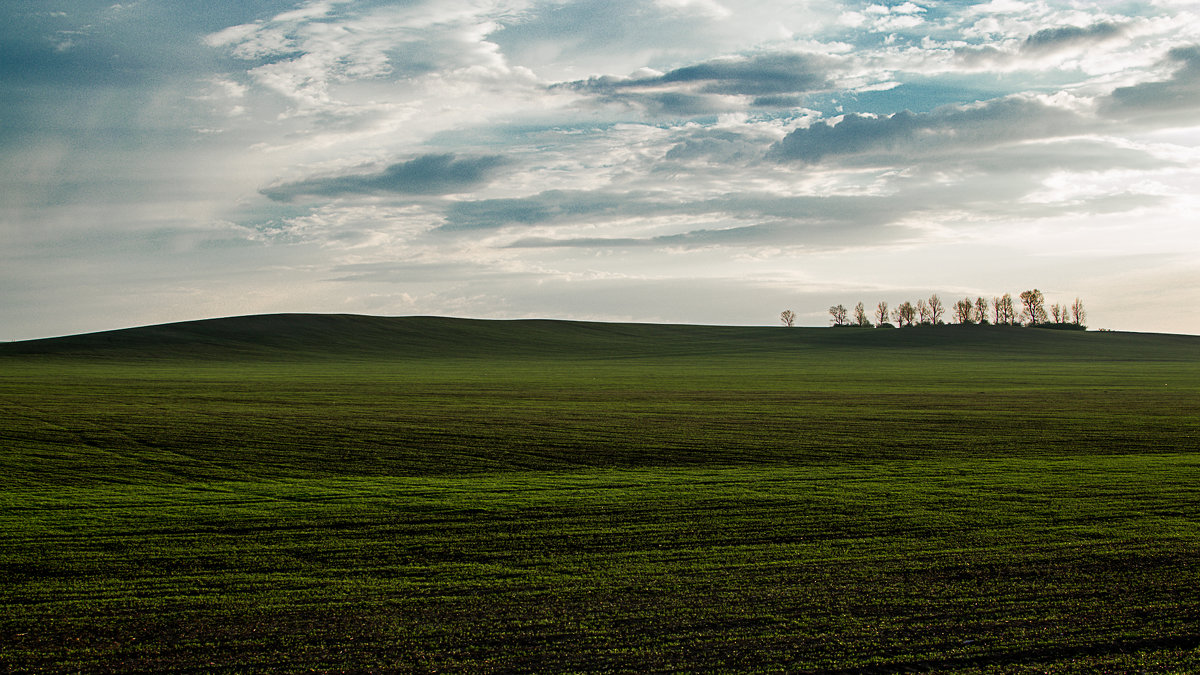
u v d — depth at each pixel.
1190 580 11.17
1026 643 8.98
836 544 13.41
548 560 12.51
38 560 12.46
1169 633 9.23
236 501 17.22
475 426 31.84
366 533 14.34
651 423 33.00
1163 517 15.26
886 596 10.60
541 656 8.66
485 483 19.58
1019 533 14.03
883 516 15.52
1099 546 13.08
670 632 9.37
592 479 20.12
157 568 12.07
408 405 40.72
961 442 27.45
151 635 9.30
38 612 10.07
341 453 25.05
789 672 8.27
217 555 12.82
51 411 36.06
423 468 22.47
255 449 25.73
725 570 11.91
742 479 19.98
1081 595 10.57
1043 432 30.02
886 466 22.20
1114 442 27.31
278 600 10.57
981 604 10.24
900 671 8.32
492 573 11.84
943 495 17.62
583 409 38.94
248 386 53.06
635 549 13.20
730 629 9.45
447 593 10.90
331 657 8.64
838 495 17.72
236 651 8.82
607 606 10.29
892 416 35.62
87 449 25.52
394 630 9.45
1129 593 10.63
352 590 11.02
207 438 28.09
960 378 64.62
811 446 26.58
